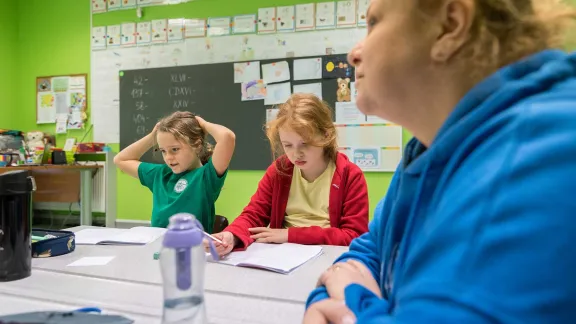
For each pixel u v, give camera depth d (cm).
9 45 380
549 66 38
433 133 47
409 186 50
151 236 131
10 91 381
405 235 45
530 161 31
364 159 295
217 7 328
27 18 383
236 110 324
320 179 161
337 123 299
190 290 54
